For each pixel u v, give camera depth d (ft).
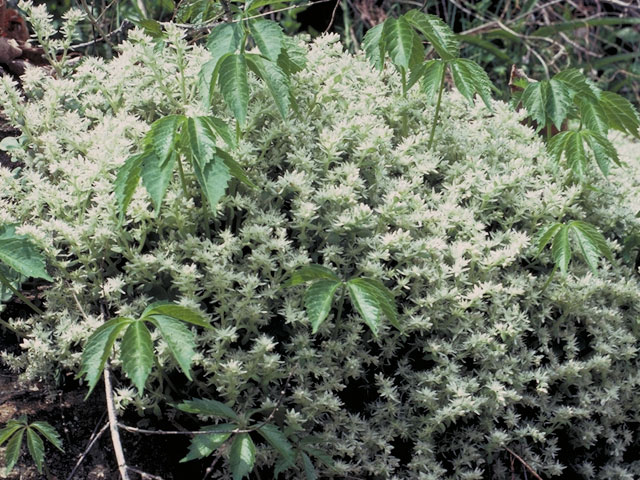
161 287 2.33
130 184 2.11
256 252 2.27
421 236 2.51
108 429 2.29
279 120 2.54
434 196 2.55
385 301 2.09
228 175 2.10
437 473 2.33
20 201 2.41
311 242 2.43
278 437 2.07
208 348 2.30
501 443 2.39
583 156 2.59
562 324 2.63
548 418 2.56
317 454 2.18
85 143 2.51
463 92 2.49
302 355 2.26
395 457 2.39
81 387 2.35
